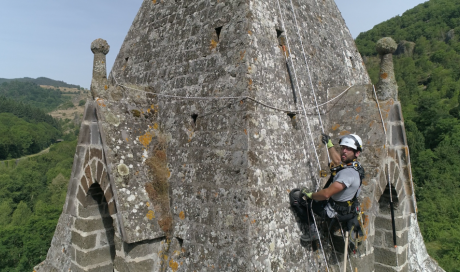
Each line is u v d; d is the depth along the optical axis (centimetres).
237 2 628
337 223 586
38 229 2919
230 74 598
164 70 731
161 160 672
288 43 682
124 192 601
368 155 645
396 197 729
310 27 777
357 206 536
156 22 809
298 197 589
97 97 642
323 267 630
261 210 546
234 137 571
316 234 623
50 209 3684
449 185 3566
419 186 3966
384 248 753
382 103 667
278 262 556
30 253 2620
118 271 607
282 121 626
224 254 543
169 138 684
